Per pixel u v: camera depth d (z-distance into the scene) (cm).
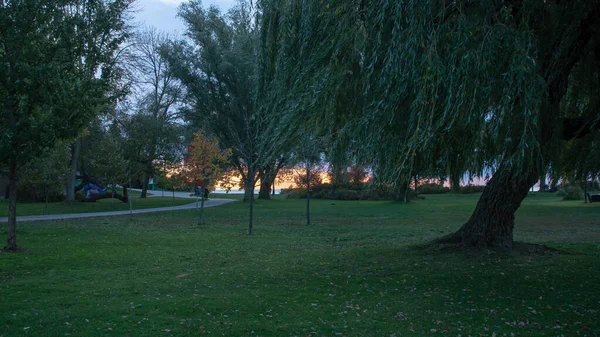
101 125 3781
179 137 3931
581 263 977
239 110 2728
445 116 576
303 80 718
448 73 583
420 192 5606
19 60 1132
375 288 795
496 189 1086
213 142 2445
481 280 834
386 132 629
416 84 597
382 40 649
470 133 606
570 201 4006
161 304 680
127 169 3625
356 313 643
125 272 953
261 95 827
